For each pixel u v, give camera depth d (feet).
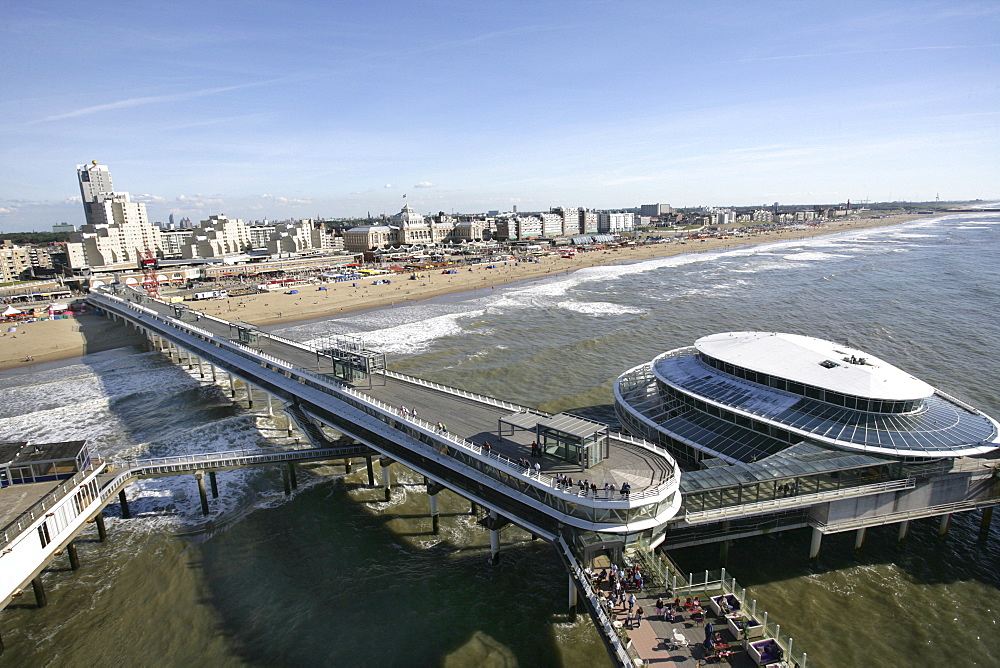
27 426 303.68
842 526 164.96
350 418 222.28
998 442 172.96
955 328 441.27
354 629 150.10
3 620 159.02
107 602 164.66
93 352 470.39
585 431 160.45
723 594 130.31
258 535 195.31
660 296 654.94
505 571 174.09
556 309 591.37
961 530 184.34
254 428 292.61
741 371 219.20
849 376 198.08
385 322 556.92
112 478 198.18
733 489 161.68
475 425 196.34
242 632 150.41
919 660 135.03
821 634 142.92
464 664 137.90
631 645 114.73
